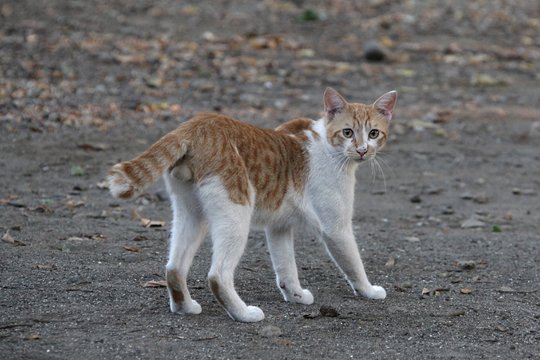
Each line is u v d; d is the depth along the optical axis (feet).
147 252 35.45
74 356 24.43
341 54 82.28
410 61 81.76
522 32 97.09
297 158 30.48
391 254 38.09
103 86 64.49
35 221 38.78
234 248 27.55
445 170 54.39
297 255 37.37
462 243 40.27
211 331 26.96
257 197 28.94
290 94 67.31
